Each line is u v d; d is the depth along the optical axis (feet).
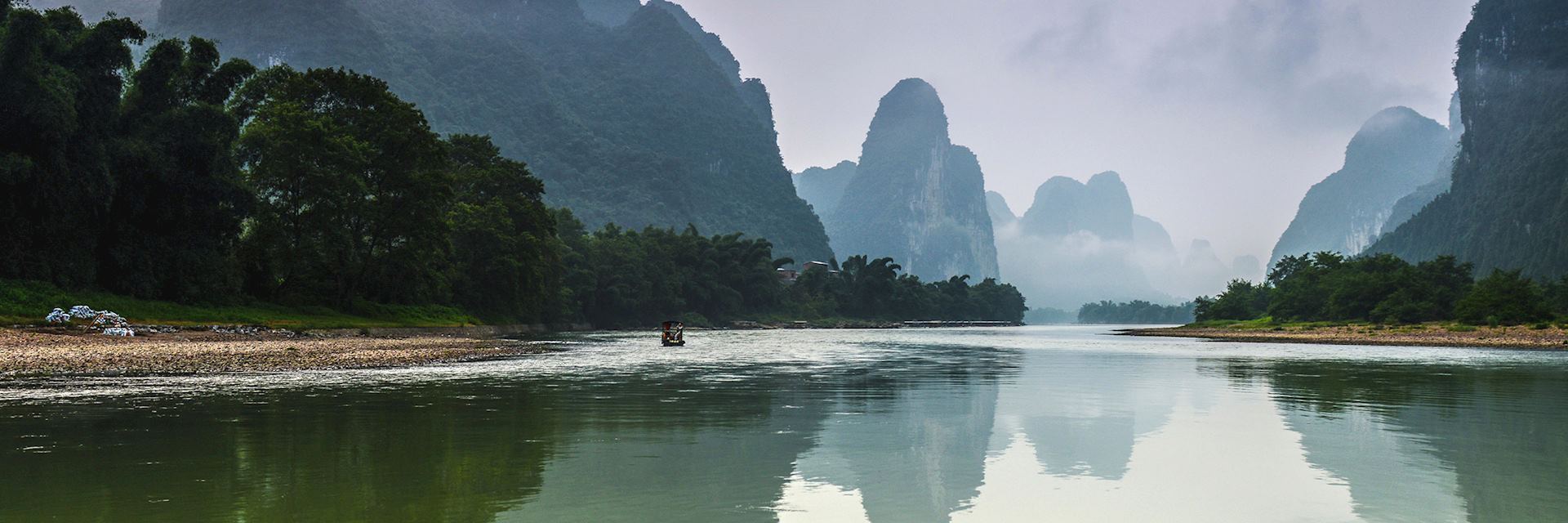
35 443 47.16
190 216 193.67
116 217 186.29
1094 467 42.50
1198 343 281.74
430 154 247.09
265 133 215.51
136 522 30.19
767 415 62.54
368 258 239.50
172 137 189.37
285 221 222.48
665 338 217.56
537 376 98.94
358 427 54.34
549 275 359.25
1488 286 383.24
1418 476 40.29
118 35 181.98
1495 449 48.03
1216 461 44.32
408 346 155.74
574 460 43.55
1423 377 109.40
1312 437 52.85
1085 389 86.79
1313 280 501.56
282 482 37.50
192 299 194.59
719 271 604.90
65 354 108.06
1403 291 424.46
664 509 33.24
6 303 152.76
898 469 41.78
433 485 37.09
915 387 87.61
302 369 104.17
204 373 94.17
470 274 306.14
